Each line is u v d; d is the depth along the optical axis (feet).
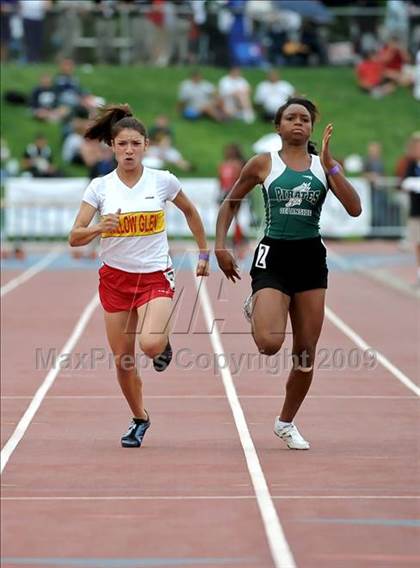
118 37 366.02
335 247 272.51
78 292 193.47
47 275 220.64
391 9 371.97
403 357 131.44
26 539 63.77
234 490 74.64
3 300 183.11
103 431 93.81
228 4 365.61
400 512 69.56
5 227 267.59
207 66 370.94
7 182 270.05
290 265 82.94
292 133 82.17
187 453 85.76
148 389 112.47
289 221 82.53
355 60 375.86
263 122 346.33
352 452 86.53
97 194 84.02
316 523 67.10
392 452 86.58
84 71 361.92
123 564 59.36
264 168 82.94
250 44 369.50
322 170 82.58
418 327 154.92
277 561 60.03
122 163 83.35
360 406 105.19
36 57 360.89
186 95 348.38
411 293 190.29
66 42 362.33
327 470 80.43
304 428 95.66
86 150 304.50
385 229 278.87
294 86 368.68
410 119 360.89
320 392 111.65
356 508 70.44
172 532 65.10
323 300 84.02
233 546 62.49
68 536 64.34
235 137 339.16
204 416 100.37
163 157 313.94
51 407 103.50
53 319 161.27
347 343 141.59
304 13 366.63
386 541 63.72
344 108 362.53
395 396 109.60
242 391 111.65
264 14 369.50
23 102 341.41
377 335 147.95
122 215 83.25
